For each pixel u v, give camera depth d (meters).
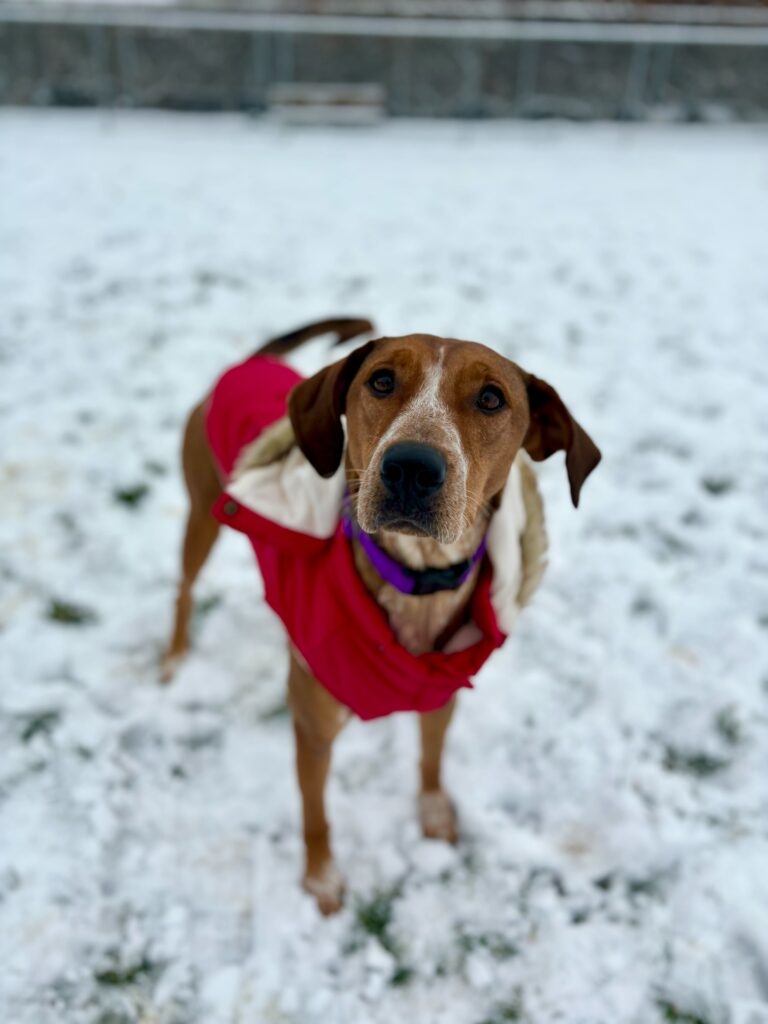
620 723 0.83
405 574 0.57
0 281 1.69
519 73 3.35
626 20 3.65
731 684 0.87
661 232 2.13
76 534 1.03
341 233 2.05
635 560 1.03
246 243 1.96
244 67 3.26
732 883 0.70
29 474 1.12
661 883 0.70
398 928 0.68
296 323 1.57
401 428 0.49
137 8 3.32
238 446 0.69
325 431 0.56
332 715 0.61
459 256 1.93
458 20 3.58
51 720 0.82
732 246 2.04
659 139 3.15
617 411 1.33
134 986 0.63
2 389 1.31
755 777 0.79
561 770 0.79
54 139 2.79
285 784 0.78
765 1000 0.63
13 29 3.14
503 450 0.54
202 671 0.88
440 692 0.60
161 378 1.37
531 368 1.45
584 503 1.12
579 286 1.80
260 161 2.64
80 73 3.24
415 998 0.64
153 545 1.02
